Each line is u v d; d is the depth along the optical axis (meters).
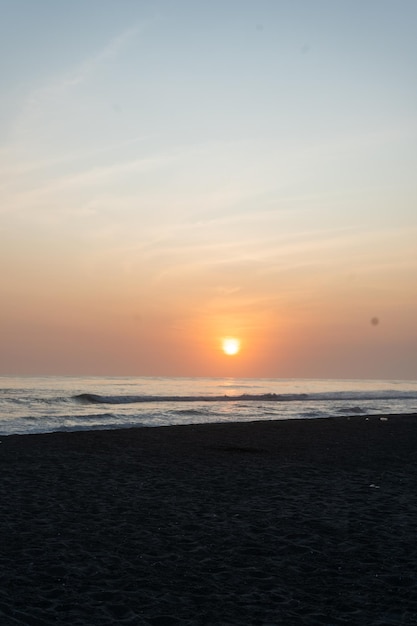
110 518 9.58
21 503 10.43
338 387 93.88
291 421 27.72
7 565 7.06
